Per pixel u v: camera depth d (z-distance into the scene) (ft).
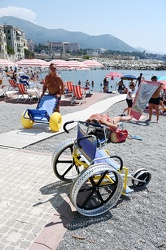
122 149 20.72
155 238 10.20
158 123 31.45
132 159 18.48
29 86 55.47
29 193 12.94
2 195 12.66
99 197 11.94
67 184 14.05
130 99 34.40
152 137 24.84
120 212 11.87
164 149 21.17
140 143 22.61
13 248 9.25
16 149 19.29
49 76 27.37
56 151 13.79
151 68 320.70
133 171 16.31
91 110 37.37
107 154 14.07
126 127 28.73
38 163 16.71
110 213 11.78
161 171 16.52
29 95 44.62
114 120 24.59
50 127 24.49
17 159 17.34
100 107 40.04
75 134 24.44
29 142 20.97
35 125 26.86
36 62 58.08
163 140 23.89
